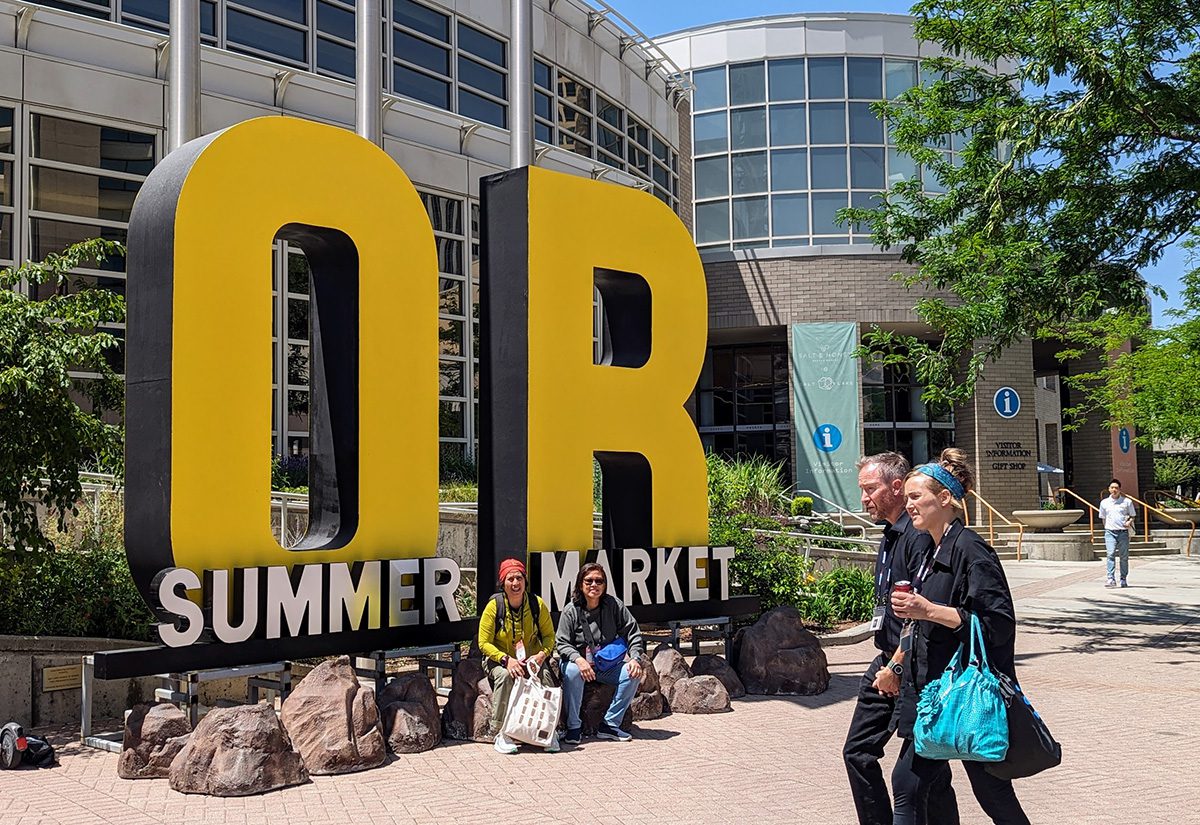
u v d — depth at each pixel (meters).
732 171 31.97
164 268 7.39
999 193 13.51
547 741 7.40
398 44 20.36
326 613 7.90
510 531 9.12
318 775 6.81
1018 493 29.12
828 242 31.17
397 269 8.55
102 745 7.62
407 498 8.52
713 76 32.41
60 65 15.53
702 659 9.60
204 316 7.46
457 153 20.41
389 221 8.52
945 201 14.71
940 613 4.12
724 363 32.19
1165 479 44.41
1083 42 12.02
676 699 8.92
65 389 8.30
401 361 8.54
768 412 31.50
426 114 19.83
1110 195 13.31
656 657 9.28
